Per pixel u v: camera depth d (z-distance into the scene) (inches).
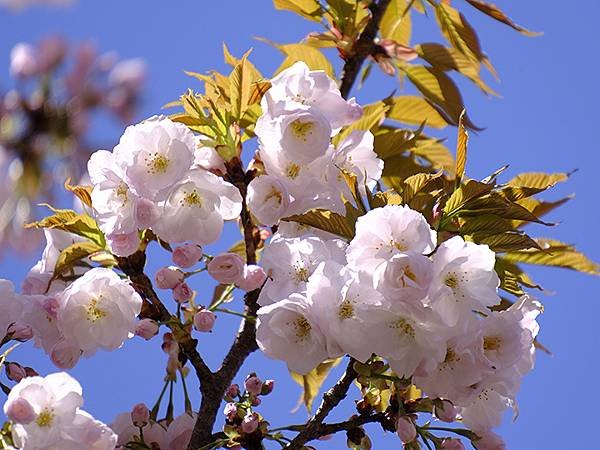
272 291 33.2
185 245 33.9
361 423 33.9
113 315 33.7
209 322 34.1
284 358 32.3
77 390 32.2
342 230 33.9
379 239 32.0
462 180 34.1
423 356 31.6
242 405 34.9
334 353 31.8
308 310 31.9
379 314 31.6
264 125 34.6
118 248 33.6
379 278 31.2
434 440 33.5
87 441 32.2
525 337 32.6
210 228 33.9
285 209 34.1
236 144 35.5
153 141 33.4
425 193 33.9
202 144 35.4
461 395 32.2
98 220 33.7
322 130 34.0
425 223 31.9
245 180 35.3
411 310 31.3
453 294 31.8
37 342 35.1
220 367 35.1
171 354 35.1
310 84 35.4
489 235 33.8
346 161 35.5
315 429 33.9
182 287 34.1
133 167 33.1
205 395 34.8
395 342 31.7
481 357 31.8
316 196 34.4
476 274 32.1
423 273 30.9
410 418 33.4
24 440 31.7
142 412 34.7
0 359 34.1
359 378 33.5
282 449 33.9
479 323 31.9
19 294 34.3
